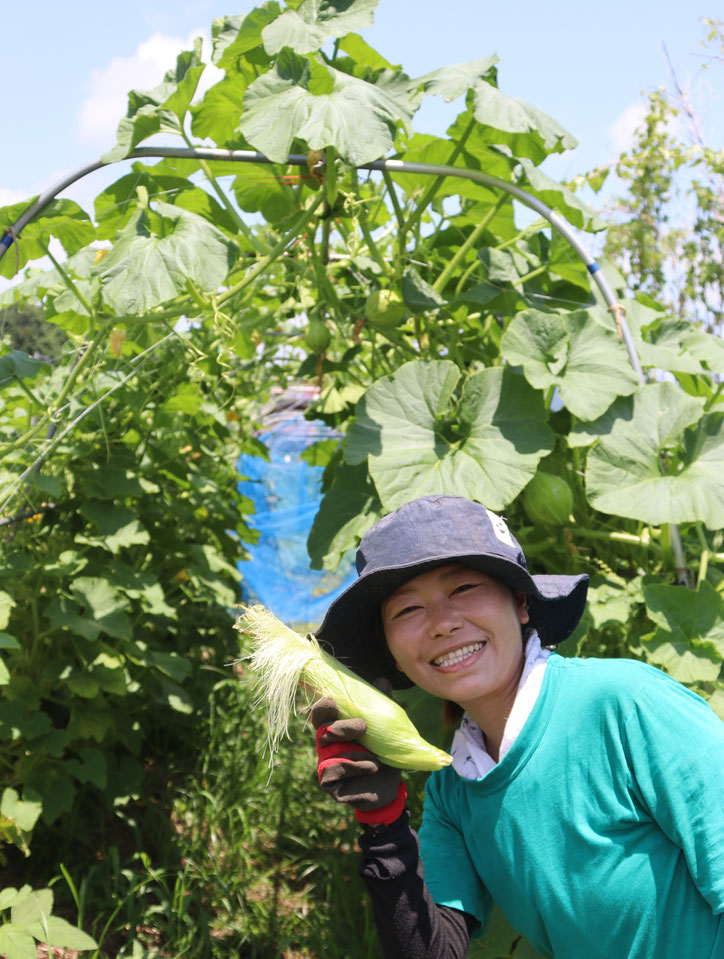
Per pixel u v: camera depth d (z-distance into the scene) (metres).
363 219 3.43
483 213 3.88
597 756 1.48
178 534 4.87
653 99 7.61
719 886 1.35
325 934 3.39
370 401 3.10
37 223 3.20
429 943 1.56
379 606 1.70
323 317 3.68
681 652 2.66
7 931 2.53
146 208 3.02
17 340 4.55
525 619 1.73
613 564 3.29
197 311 3.31
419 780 3.58
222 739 4.67
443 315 3.63
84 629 3.43
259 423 6.08
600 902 1.49
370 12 3.02
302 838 4.12
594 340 3.06
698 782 1.38
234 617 5.64
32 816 3.23
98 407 3.73
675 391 2.97
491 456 2.91
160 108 2.99
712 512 2.73
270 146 2.83
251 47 3.25
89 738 3.87
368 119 2.80
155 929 3.34
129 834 3.98
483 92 3.06
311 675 1.62
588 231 3.42
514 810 1.55
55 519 3.81
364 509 3.21
